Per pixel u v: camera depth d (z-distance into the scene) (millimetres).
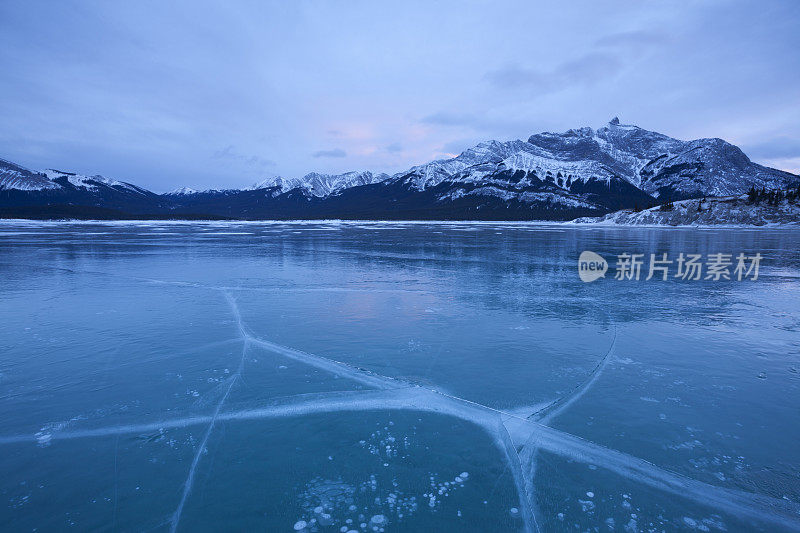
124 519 4566
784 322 12266
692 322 12289
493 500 4863
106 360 9148
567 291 16766
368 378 8188
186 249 35344
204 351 9695
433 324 11922
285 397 7387
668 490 5043
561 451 5805
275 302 14617
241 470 5418
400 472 5359
